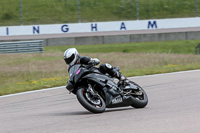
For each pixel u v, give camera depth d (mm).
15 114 23031
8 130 17500
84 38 91750
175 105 23078
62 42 91062
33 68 54562
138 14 104188
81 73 20312
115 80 38562
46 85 36062
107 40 92438
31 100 28781
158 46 87188
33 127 17859
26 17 104688
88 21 103688
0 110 25141
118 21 96688
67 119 19531
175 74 41594
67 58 20844
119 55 71062
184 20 98375
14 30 92625
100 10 110625
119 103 21484
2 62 62562
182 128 15742
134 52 80812
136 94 22562
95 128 16562
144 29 97312
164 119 18109
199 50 81250
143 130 15641
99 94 21594
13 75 48938
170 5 114688
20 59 66125
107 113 20859
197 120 17422
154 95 28375
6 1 112438
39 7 110562
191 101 24359
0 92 32906
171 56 68438
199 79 36188
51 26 94312
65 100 27984
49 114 22172
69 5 112625
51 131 16469
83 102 19906
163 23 97750
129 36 92750
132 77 41062
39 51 77500
